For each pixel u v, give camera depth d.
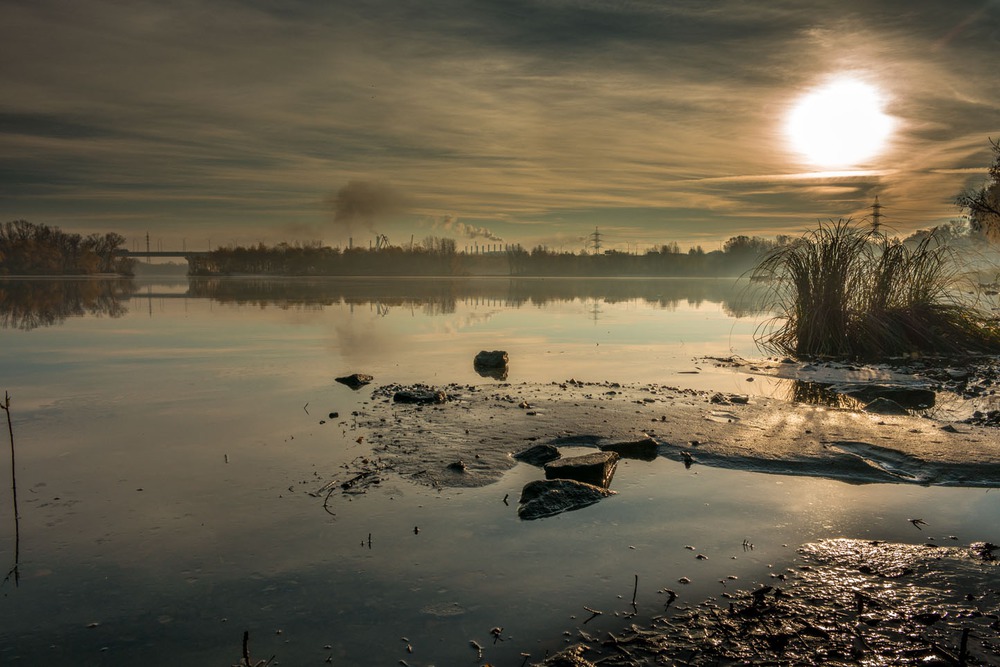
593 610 2.45
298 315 15.69
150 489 3.68
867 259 9.69
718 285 38.19
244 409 5.65
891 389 6.34
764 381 7.09
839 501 3.54
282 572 2.72
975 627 2.34
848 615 2.42
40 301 21.67
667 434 4.78
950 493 3.67
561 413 5.45
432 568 2.76
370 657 2.16
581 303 20.62
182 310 17.41
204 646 2.22
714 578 2.69
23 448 4.49
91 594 2.55
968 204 12.99
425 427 5.00
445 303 20.53
